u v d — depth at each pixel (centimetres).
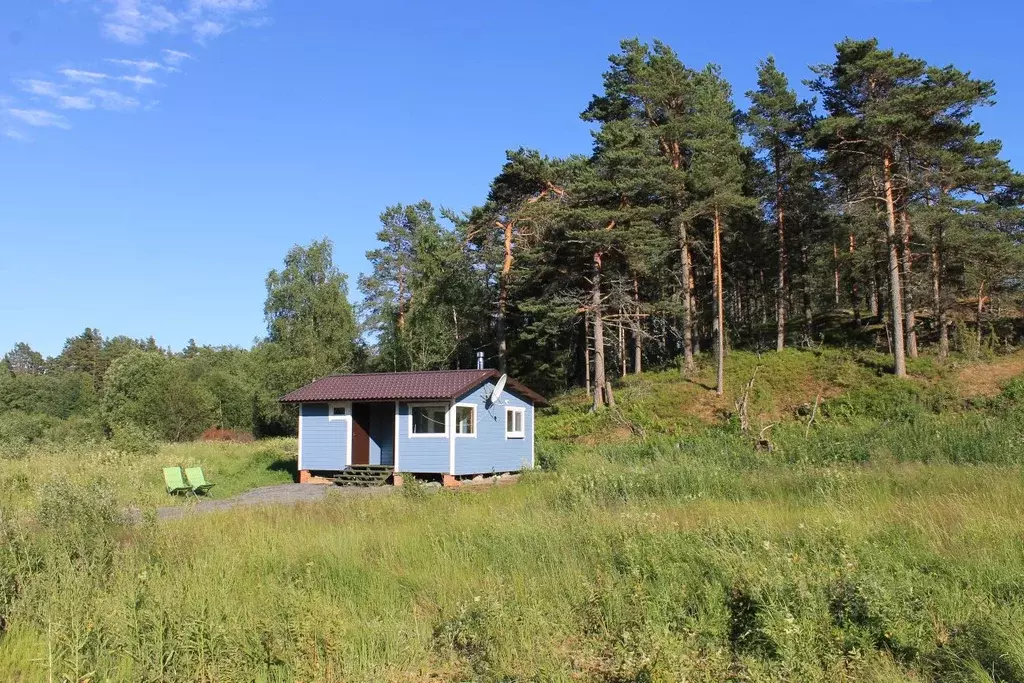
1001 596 644
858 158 3509
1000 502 1010
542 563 842
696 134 3734
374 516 1223
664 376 3950
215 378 6050
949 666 527
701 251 4134
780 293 4125
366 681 556
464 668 598
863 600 606
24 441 3095
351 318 4675
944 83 3247
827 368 3591
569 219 3425
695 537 870
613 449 2719
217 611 639
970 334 3591
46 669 549
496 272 3972
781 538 873
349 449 2516
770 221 4347
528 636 631
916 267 3709
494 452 2562
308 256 4694
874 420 2927
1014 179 3447
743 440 2430
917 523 895
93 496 944
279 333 4703
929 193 3322
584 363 4709
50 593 661
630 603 688
